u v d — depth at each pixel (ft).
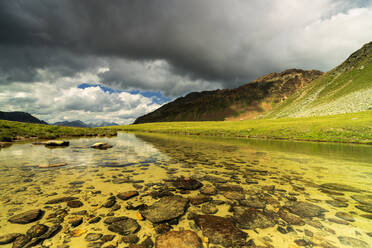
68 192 20.11
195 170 31.58
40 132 112.98
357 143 87.30
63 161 37.91
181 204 17.58
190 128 246.68
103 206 16.79
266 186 23.25
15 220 13.83
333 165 36.27
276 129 144.05
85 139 102.83
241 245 11.50
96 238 12.00
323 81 495.82
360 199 18.92
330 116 194.59
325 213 15.93
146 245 11.43
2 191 20.06
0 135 84.23
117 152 52.26
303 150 59.82
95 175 27.37
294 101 529.45
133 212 15.74
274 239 12.16
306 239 12.12
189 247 11.31
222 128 204.13
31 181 23.88
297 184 24.07
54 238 11.83
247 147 68.23
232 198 19.29
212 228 13.42
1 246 10.83
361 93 272.51
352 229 13.37
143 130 294.87
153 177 26.86
